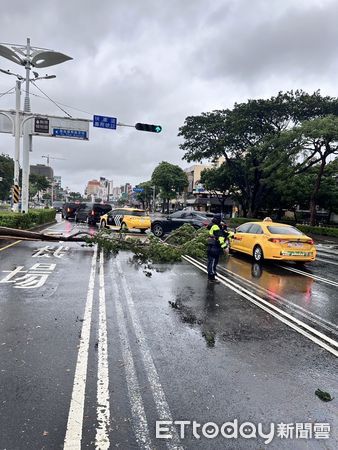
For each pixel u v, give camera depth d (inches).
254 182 1621.6
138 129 814.5
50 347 174.9
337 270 441.7
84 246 553.6
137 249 497.4
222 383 147.3
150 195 3924.7
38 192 3878.0
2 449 104.4
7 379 143.1
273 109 1370.6
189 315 234.4
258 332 208.7
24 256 434.6
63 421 118.4
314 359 174.6
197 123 1585.9
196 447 109.8
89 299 260.2
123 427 117.2
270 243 444.1
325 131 1007.0
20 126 857.5
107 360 163.5
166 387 142.4
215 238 345.7
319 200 1568.7
